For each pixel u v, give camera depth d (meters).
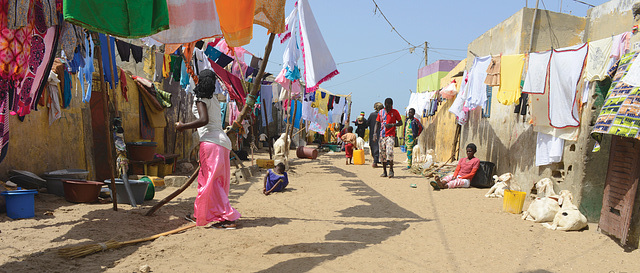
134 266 3.39
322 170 11.90
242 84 9.05
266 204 6.48
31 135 6.28
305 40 6.18
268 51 4.99
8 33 3.06
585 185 5.60
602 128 4.34
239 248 4.00
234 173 8.90
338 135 21.22
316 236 4.55
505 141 8.37
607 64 5.15
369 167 12.92
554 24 7.75
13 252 3.53
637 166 4.32
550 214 5.39
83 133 7.61
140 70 10.53
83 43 4.71
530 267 3.70
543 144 6.60
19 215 4.75
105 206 5.73
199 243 4.11
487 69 7.33
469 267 3.66
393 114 10.25
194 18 4.32
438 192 7.93
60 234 4.18
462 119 10.98
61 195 6.27
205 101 4.69
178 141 11.90
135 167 8.70
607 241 4.61
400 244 4.33
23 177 5.84
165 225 4.85
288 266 3.53
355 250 4.06
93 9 3.15
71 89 7.21
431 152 14.24
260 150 19.27
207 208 4.69
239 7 4.21
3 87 3.18
